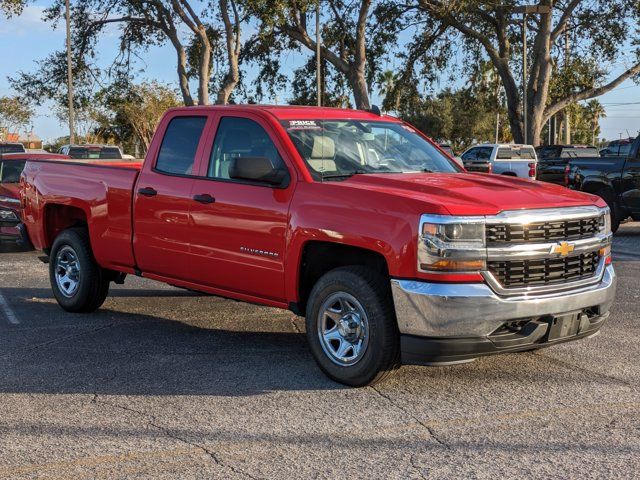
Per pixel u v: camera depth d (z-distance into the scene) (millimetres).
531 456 4152
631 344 6539
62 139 63375
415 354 5008
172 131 6852
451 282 4902
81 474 3943
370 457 4156
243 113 6277
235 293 6266
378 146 6355
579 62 36531
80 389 5398
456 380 5539
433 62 38812
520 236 5066
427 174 6004
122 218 7117
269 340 6816
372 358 5191
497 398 5133
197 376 5695
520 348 5137
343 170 5926
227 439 4430
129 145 60438
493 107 41844
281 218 5715
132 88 38531
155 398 5188
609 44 35656
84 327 7363
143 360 6156
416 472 3953
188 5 32906
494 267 5000
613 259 12141
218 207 6180
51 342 6770
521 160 28766
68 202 7703
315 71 39406
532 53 36688
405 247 4984
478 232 4934
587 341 6652
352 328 5348
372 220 5176
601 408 4922
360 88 34750
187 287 6703
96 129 57156
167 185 6668
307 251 5688
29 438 4457
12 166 14781
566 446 4289
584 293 5332
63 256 8031
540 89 34875
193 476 3914
